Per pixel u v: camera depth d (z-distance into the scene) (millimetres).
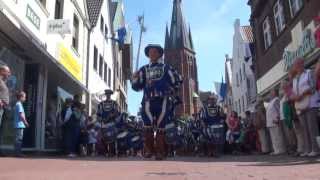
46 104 18219
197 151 16266
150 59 8648
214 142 13164
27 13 14258
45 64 16703
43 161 8797
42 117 16328
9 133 13078
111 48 33594
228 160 9633
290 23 19125
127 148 16625
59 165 7367
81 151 15023
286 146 12578
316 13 15891
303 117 9602
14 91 13867
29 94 15805
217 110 13281
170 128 8594
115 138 15555
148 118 8609
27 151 15320
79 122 14031
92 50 25453
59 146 17172
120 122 16453
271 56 22938
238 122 17391
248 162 8242
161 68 8531
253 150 17375
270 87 23234
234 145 17219
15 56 14703
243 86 43562
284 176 4656
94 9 26266
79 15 22156
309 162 7387
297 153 10719
